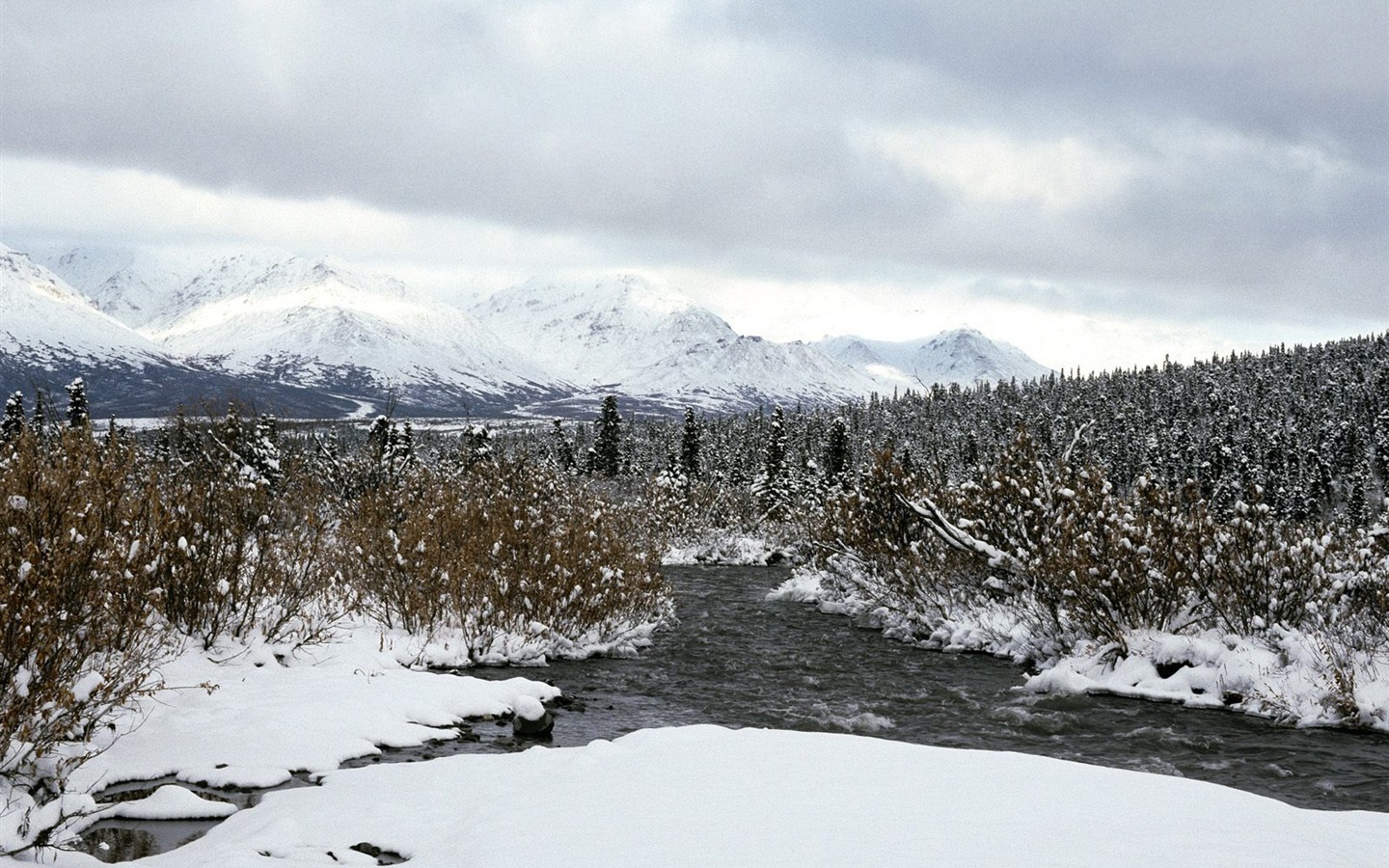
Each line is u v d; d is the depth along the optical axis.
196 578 10.31
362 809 5.93
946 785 5.86
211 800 6.29
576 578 14.09
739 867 4.32
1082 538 13.26
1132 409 123.88
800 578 25.94
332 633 11.94
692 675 12.83
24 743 6.20
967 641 15.35
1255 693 10.67
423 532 13.96
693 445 80.62
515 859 4.62
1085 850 4.51
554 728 9.26
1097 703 11.16
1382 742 9.28
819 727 10.00
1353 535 13.30
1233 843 4.65
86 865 5.17
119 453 9.27
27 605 6.10
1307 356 152.75
